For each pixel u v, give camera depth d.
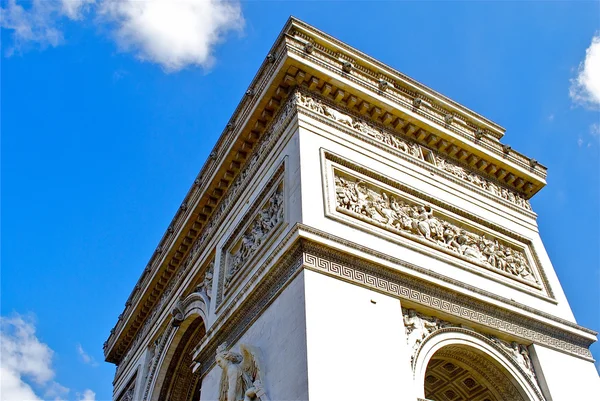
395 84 40.62
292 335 24.72
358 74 38.34
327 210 29.34
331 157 32.66
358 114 37.44
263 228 33.16
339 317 25.19
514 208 41.62
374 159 34.91
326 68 36.22
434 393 33.94
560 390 31.03
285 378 24.02
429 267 31.14
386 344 25.80
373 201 32.72
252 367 26.88
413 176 36.16
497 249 37.44
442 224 35.31
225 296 35.19
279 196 32.78
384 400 23.88
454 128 40.97
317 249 26.95
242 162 40.97
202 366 33.56
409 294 28.66
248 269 32.91
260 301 29.09
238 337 30.19
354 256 27.75
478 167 41.97
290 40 35.78
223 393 28.47
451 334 29.33
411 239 32.06
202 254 44.19
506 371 30.20
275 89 36.22
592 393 32.66
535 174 44.06
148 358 52.31
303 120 33.44
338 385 22.94
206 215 45.81
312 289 25.31
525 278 37.00
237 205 39.31
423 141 39.84
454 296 30.53
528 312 33.31
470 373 31.28
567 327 34.69
